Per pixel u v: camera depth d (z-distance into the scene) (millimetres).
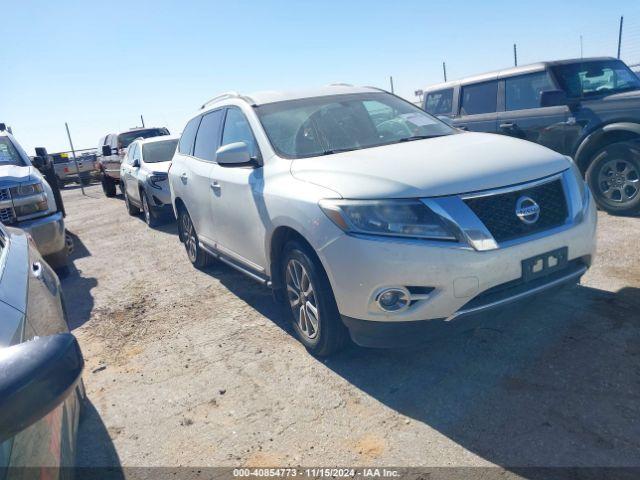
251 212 3953
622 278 4266
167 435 2936
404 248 2836
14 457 1447
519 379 3043
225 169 4539
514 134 7109
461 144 3596
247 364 3641
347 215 2990
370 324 3008
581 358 3174
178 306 5016
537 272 2990
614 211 6230
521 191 3035
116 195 16688
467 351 3428
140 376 3666
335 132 4070
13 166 6680
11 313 1971
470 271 2807
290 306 3795
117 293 5695
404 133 4207
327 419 2902
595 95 6645
